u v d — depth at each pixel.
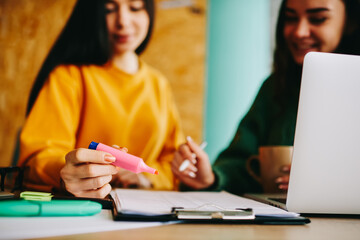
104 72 1.26
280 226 0.39
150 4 1.29
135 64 1.28
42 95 1.22
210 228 0.36
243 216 0.39
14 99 1.23
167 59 1.30
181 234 0.33
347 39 1.15
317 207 0.46
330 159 0.44
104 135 1.23
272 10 1.34
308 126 0.44
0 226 0.31
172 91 1.29
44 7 1.27
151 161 1.25
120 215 0.36
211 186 0.87
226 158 1.10
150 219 0.37
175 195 0.60
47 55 1.26
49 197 0.43
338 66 0.44
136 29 1.28
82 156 0.47
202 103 1.30
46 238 0.29
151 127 1.26
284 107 1.13
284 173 0.71
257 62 1.33
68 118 1.20
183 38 1.31
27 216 0.36
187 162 0.79
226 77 1.32
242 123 1.18
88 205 0.39
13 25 1.26
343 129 0.44
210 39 1.32
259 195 0.66
